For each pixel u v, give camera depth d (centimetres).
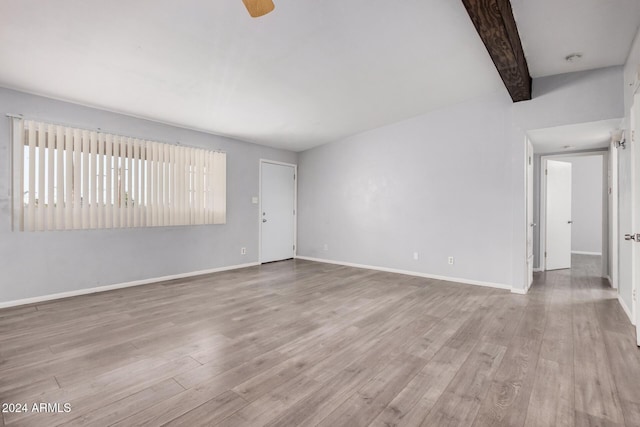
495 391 191
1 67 300
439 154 482
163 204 461
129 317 315
